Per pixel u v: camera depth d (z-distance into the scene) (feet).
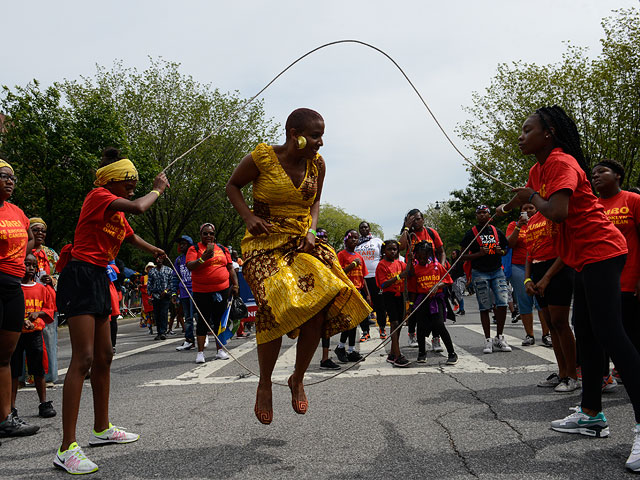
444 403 13.76
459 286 45.96
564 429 10.85
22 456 10.92
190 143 102.01
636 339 13.25
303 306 9.54
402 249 24.98
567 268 14.49
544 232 16.10
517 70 91.35
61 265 11.97
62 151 75.66
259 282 10.06
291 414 13.23
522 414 12.40
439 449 10.06
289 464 9.57
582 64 85.46
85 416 14.10
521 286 23.91
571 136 11.07
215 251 24.88
